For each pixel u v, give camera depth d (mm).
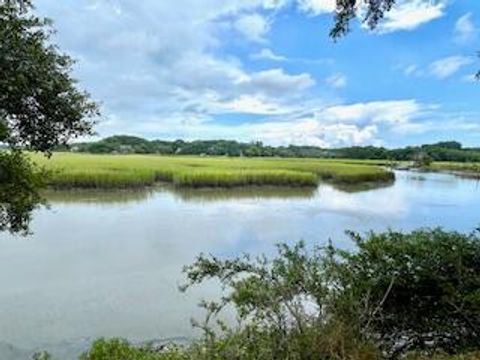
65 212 26203
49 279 13312
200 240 19250
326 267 4648
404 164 106625
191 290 12070
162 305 11125
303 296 4969
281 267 4469
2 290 12281
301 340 3932
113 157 79375
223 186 43031
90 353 5176
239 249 17734
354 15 6543
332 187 48625
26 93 7641
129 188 39250
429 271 5000
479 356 4539
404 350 5004
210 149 148625
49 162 51562
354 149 152125
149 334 9492
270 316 4066
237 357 3828
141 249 17328
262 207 30469
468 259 5145
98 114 8609
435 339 5070
